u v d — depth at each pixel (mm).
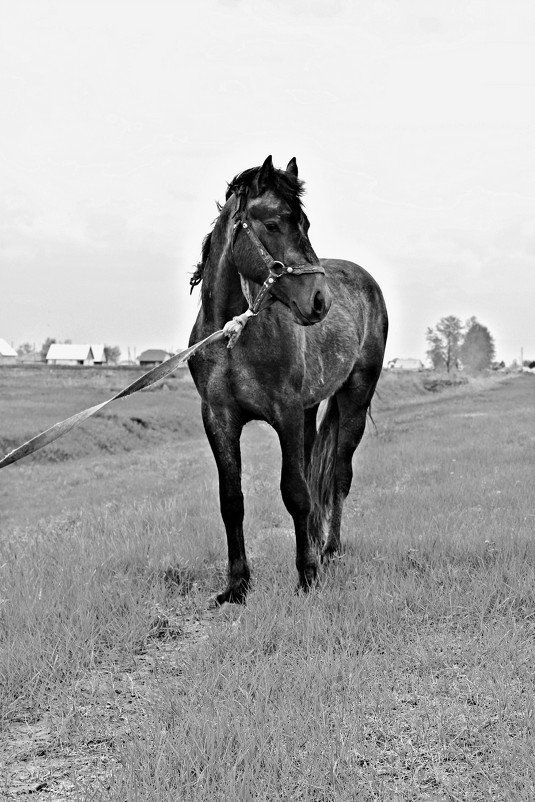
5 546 8031
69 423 3768
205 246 5602
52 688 4250
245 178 5039
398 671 4199
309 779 3135
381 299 7395
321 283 4887
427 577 5781
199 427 35844
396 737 3486
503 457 13727
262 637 4727
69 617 5188
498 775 3156
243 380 5277
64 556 6902
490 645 4391
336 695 3822
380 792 3055
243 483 12086
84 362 124438
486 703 3768
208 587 6059
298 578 5836
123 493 14203
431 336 138125
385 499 9461
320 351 6031
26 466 22984
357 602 5219
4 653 4539
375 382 7164
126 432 29859
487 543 6426
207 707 3732
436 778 3172
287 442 5363
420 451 15570
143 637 4988
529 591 5359
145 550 6895
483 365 136500
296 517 5488
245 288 5145
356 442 6945
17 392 41500
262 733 3424
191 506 9586
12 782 3365
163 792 3041
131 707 4016
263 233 4938
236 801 2973
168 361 4430
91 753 3578
